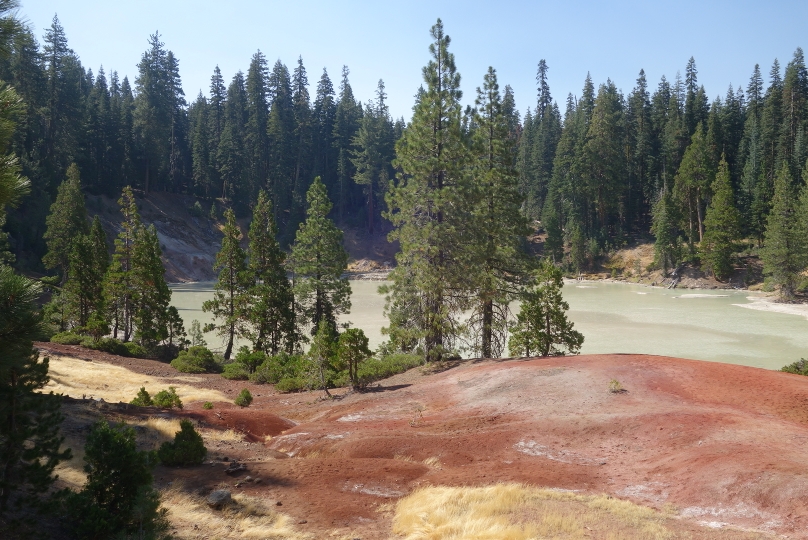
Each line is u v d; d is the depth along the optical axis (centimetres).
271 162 12275
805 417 1564
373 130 12125
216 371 3672
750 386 1856
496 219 3466
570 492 1198
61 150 8656
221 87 13025
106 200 9656
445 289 3073
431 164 3081
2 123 577
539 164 12000
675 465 1286
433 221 3000
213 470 1366
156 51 11644
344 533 1022
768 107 9838
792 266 6731
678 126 10850
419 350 3222
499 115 3681
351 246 11962
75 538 845
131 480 895
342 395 2542
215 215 11106
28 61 7631
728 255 8231
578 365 2309
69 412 1680
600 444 1505
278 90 13288
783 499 1010
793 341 4231
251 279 4188
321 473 1366
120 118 10219
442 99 3150
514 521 1009
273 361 3356
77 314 4297
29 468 878
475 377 2402
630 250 10069
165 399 2139
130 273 4075
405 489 1291
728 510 1033
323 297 4288
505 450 1532
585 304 6600
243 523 1032
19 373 875
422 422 1914
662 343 4247
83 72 13388
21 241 6656
